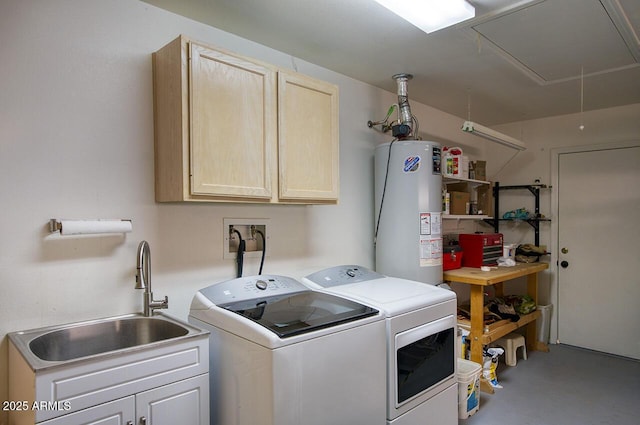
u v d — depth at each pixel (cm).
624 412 272
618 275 376
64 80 164
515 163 437
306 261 261
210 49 174
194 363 150
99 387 126
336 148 229
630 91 328
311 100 216
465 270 339
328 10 198
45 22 160
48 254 160
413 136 305
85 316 169
